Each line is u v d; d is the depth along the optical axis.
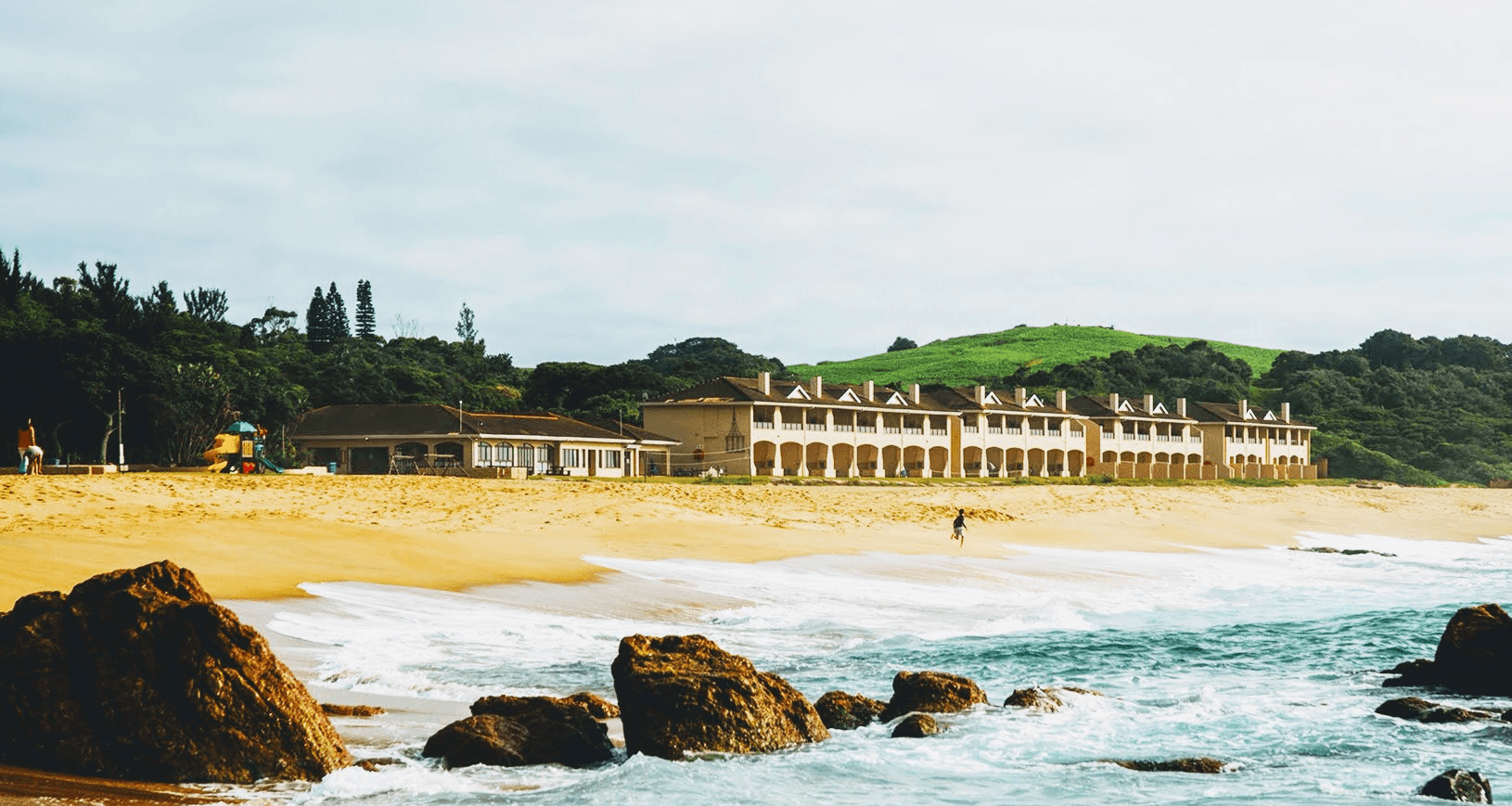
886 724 15.64
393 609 24.06
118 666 11.95
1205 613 29.73
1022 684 20.16
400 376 121.12
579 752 13.40
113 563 25.80
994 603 30.03
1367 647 24.09
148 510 36.91
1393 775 13.82
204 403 81.06
